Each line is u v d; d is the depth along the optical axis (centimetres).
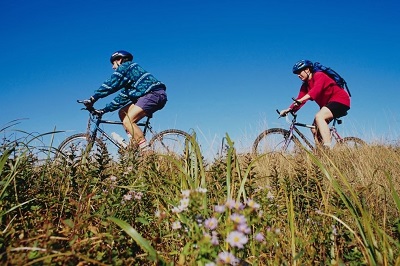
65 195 231
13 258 148
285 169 401
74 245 166
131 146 351
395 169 459
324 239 204
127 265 169
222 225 165
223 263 142
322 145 637
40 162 291
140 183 263
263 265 184
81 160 277
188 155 257
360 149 602
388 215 275
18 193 228
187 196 171
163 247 194
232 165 250
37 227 190
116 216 222
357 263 181
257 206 159
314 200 267
